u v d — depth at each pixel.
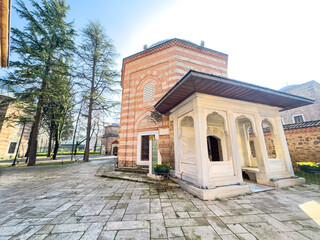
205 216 2.76
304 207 3.15
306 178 5.77
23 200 3.60
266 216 2.75
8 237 2.07
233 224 2.46
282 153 5.59
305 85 13.17
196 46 8.27
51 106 15.84
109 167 9.31
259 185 4.91
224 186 4.07
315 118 12.05
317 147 6.43
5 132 16.84
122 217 2.71
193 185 4.26
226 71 9.06
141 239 2.05
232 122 4.86
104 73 14.91
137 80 8.77
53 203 3.40
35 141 11.02
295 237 2.09
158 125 7.46
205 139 4.34
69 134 23.59
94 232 2.21
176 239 2.05
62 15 11.80
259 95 4.79
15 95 10.73
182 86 4.15
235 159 4.58
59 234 2.15
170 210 3.03
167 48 8.16
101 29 14.58
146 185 5.02
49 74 10.68
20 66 9.41
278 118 5.88
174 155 6.20
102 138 29.52
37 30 10.13
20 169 8.95
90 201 3.53
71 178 6.24
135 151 7.79
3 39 4.24
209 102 4.68
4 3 3.13
